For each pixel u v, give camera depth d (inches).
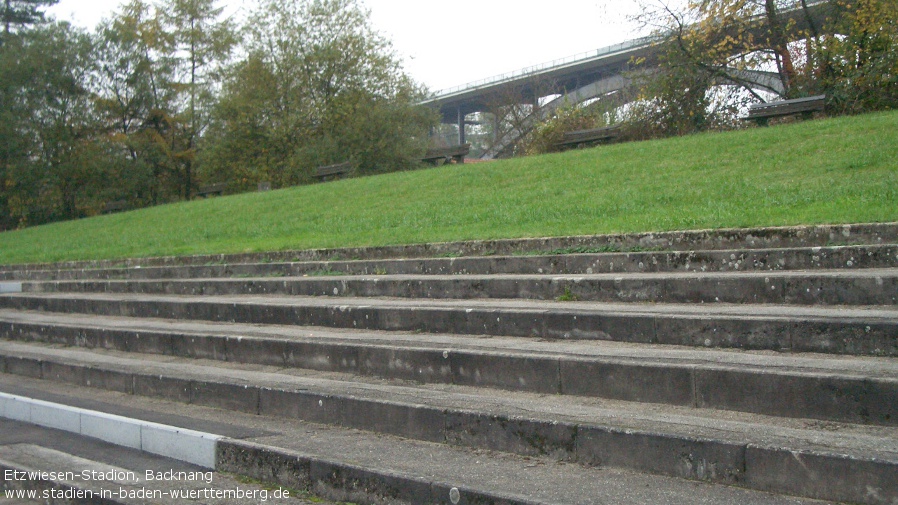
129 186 1438.2
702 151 568.1
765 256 278.7
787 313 221.0
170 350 327.6
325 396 225.5
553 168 633.6
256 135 1411.2
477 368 230.2
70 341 377.7
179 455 219.3
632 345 232.8
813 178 404.8
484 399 211.2
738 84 960.3
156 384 279.1
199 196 1483.8
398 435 207.9
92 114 1443.2
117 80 1472.7
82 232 835.4
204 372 279.9
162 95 1508.4
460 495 161.2
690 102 925.8
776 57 930.1
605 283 283.9
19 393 304.2
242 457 203.3
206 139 1448.1
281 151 1401.3
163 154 1518.2
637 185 492.1
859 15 767.7
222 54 1529.3
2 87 1323.8
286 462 192.7
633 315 237.3
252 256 481.7
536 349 233.1
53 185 1408.7
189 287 440.1
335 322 314.8
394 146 1413.6
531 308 271.9
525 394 217.5
